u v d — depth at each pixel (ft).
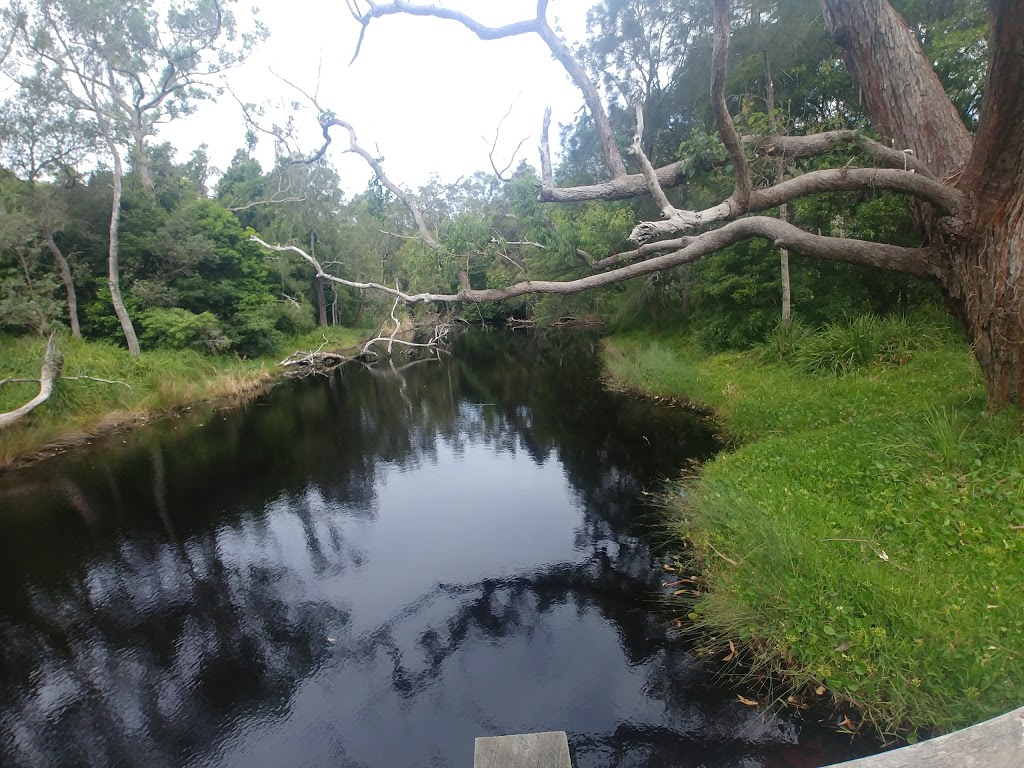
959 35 32.35
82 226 59.77
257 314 68.13
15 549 23.03
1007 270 16.20
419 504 26.13
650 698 12.93
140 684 14.98
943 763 3.70
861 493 16.69
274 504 26.89
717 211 14.87
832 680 11.75
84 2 50.26
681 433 31.48
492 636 15.90
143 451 36.04
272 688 14.60
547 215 19.40
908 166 17.85
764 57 41.83
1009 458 15.90
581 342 78.28
